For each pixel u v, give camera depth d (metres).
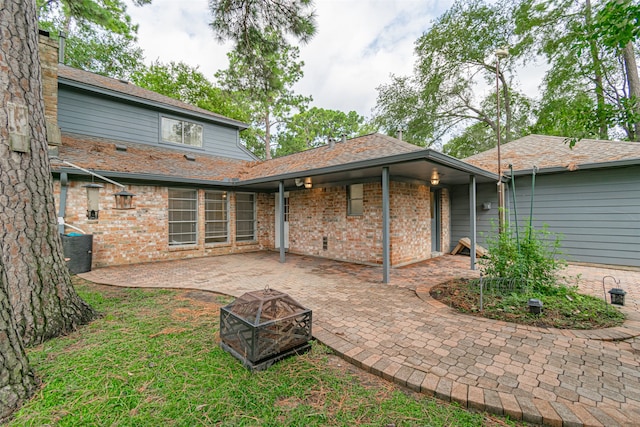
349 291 4.92
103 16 6.92
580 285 5.22
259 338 2.44
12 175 2.68
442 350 2.78
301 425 1.80
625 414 1.86
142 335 3.04
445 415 1.92
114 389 2.10
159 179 7.60
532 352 2.73
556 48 12.41
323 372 2.45
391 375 2.33
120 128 9.05
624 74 11.39
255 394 2.10
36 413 1.83
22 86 2.69
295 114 24.06
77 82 8.05
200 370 2.40
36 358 2.49
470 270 6.63
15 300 2.70
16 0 2.63
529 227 4.77
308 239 9.20
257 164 11.63
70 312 3.14
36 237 2.85
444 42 15.79
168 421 1.80
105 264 7.09
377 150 6.89
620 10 2.13
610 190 6.85
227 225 9.62
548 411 1.88
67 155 6.98
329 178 7.40
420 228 8.24
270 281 5.64
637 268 6.50
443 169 5.90
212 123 11.36
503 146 10.04
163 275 6.18
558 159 7.73
